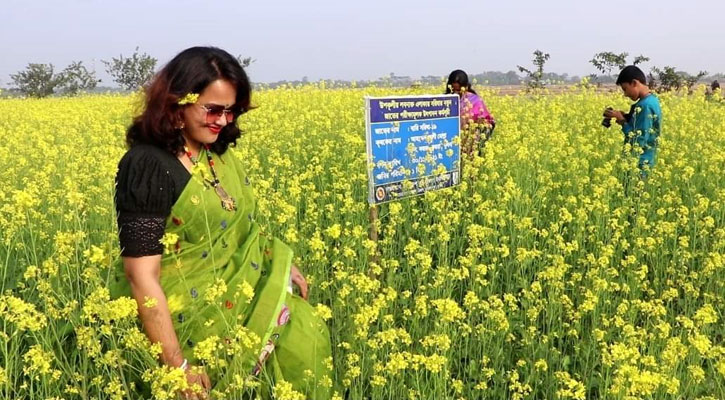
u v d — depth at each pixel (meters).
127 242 2.61
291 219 5.41
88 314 2.61
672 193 6.20
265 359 2.97
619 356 2.98
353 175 6.48
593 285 4.25
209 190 2.80
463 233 5.51
